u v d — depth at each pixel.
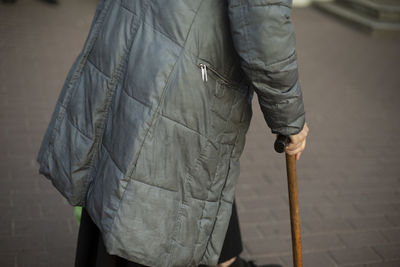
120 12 2.72
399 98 9.44
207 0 2.54
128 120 2.60
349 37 14.03
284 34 2.37
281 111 2.55
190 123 2.63
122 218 2.58
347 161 6.66
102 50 2.74
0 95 7.83
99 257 2.94
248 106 2.82
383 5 15.38
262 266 4.05
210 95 2.64
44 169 3.00
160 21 2.57
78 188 2.83
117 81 2.70
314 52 12.27
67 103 2.91
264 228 5.01
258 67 2.42
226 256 3.38
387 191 5.95
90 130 2.77
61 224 4.79
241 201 5.46
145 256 2.66
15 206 4.99
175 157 2.65
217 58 2.60
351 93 9.52
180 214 2.74
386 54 12.62
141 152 2.56
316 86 9.79
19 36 11.19
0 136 6.46
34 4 14.34
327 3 17.31
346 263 4.57
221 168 2.84
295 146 2.81
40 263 4.25
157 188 2.64
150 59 2.56
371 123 8.11
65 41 11.19
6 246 4.41
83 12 14.05
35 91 8.16
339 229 5.08
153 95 2.54
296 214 3.09
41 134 6.65
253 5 2.33
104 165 2.71
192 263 2.85
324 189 5.86
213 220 2.88
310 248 4.75
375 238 4.98
